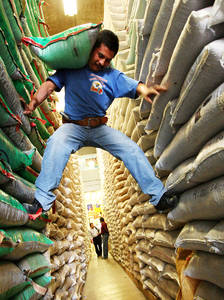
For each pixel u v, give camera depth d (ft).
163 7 4.10
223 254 3.34
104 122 5.05
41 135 7.22
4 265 3.14
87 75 4.72
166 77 4.17
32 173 5.59
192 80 3.24
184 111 3.82
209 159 3.19
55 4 17.75
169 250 6.08
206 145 3.44
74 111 4.86
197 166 3.50
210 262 3.63
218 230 3.30
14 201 3.75
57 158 4.34
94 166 53.21
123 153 4.78
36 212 4.17
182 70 3.69
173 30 3.68
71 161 16.49
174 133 4.64
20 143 4.67
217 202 3.28
